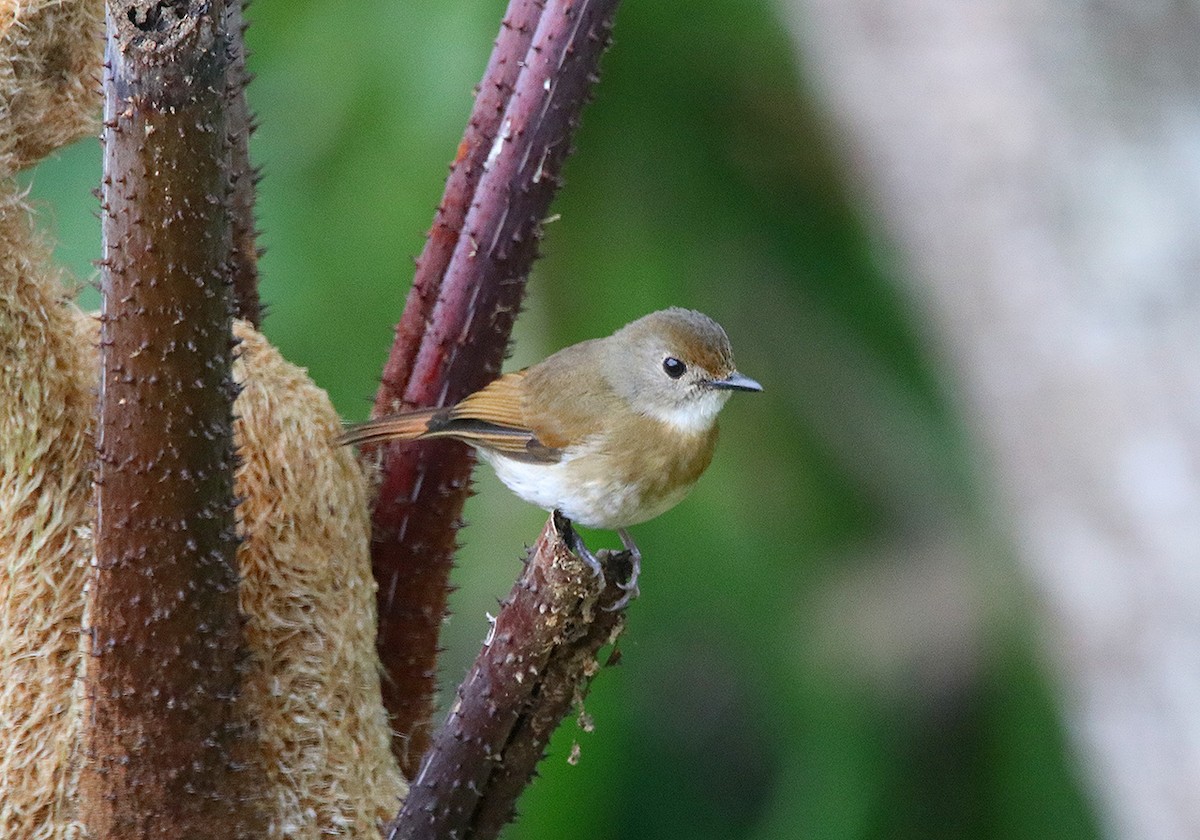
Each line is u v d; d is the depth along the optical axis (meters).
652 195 12.73
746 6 12.38
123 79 5.61
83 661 6.50
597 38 7.59
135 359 5.87
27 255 6.65
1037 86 11.09
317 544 7.18
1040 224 10.87
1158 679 10.21
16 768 6.58
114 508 6.04
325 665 7.12
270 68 11.77
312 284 11.41
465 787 6.81
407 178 11.38
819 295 13.42
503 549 12.35
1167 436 10.28
